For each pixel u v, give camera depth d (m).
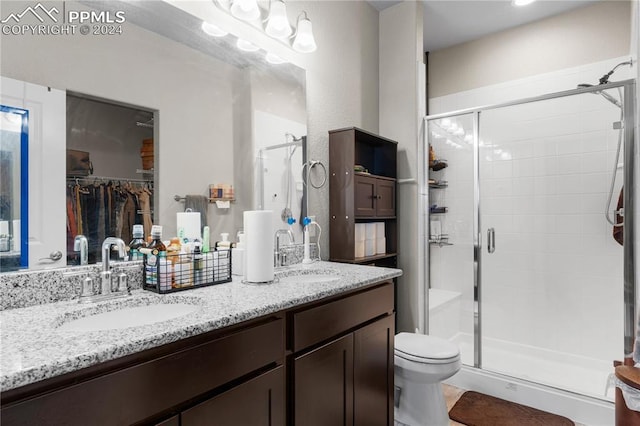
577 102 2.57
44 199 1.13
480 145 2.92
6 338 0.80
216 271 1.41
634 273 2.04
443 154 2.94
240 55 1.74
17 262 1.07
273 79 1.91
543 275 2.69
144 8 1.39
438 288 2.88
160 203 1.43
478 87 3.17
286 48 1.99
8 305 1.04
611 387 2.14
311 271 1.81
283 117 1.96
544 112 2.70
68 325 0.99
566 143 2.61
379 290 1.64
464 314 2.90
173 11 1.49
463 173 2.87
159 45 1.44
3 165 1.05
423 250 2.66
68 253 1.17
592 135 2.52
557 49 2.81
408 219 2.63
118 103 1.31
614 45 2.60
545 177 2.68
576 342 2.57
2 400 0.62
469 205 2.86
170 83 1.47
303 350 1.23
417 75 2.60
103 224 1.26
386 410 1.65
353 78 2.50
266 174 1.87
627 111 2.06
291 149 2.01
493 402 2.21
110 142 1.29
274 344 1.12
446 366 1.76
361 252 2.27
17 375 0.62
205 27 1.60
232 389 0.99
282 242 1.96
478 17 2.86
